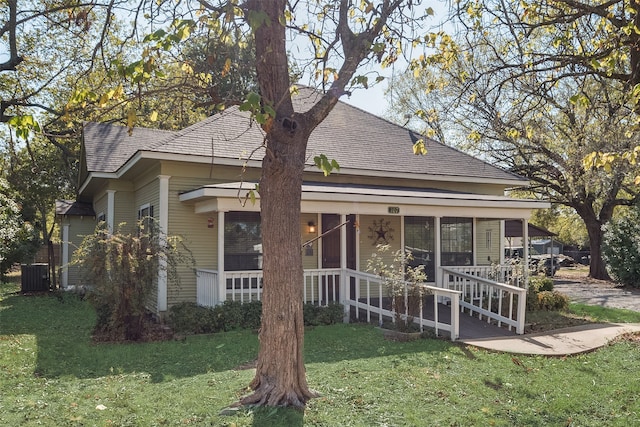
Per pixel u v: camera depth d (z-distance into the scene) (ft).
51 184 91.86
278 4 17.46
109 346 29.17
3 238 49.06
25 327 36.32
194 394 19.13
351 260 46.96
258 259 41.91
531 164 75.05
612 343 30.09
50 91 70.64
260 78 17.49
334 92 18.28
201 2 17.81
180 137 41.42
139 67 15.23
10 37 57.36
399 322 31.65
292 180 17.79
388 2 19.40
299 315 18.13
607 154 21.03
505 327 35.06
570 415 18.43
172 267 34.06
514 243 144.15
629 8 22.90
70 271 66.33
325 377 21.25
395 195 40.09
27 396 19.71
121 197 51.52
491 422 17.19
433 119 35.73
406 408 18.04
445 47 25.39
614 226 71.92
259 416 16.48
